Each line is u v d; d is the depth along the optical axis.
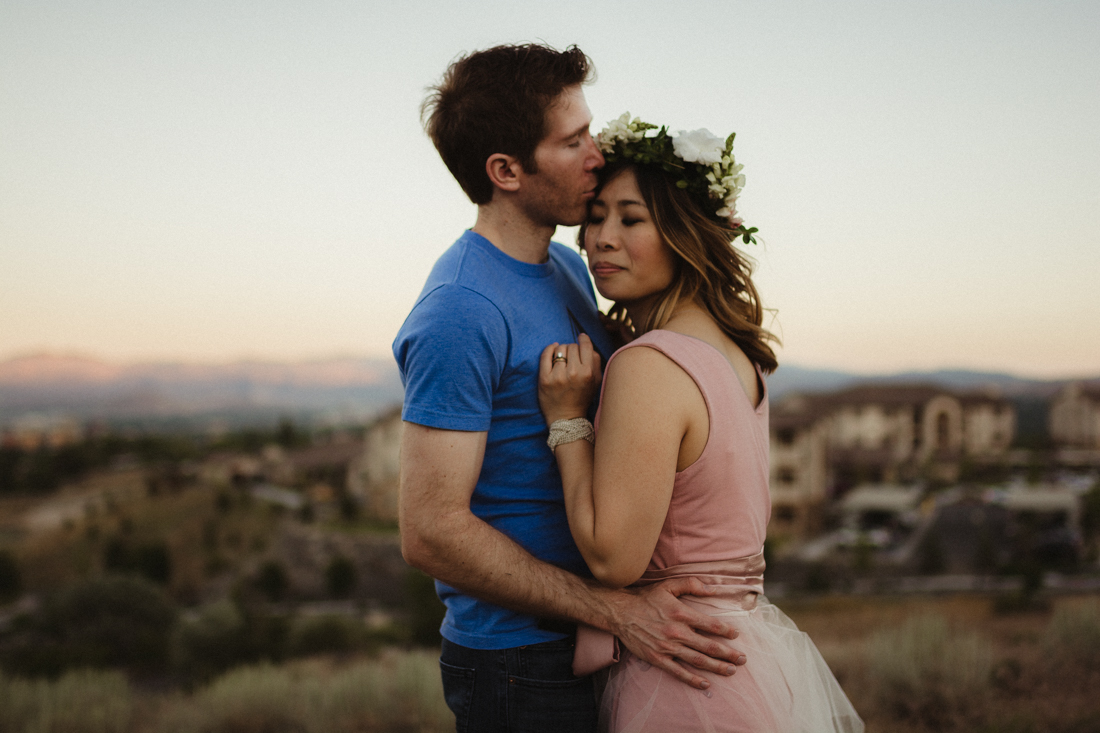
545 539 1.77
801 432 45.00
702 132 1.72
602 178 1.82
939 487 62.56
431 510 1.58
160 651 17.03
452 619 1.84
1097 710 5.45
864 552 35.00
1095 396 84.69
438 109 1.81
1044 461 75.12
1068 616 7.35
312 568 40.09
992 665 6.58
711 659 1.61
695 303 1.82
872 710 6.00
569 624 1.74
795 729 1.64
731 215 1.78
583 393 1.69
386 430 59.91
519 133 1.70
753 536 1.72
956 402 69.75
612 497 1.54
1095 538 40.19
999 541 41.12
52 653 17.61
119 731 7.16
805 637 1.83
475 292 1.64
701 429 1.60
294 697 7.41
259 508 59.78
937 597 26.31
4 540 53.78
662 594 1.64
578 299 2.01
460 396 1.58
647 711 1.62
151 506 60.94
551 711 1.72
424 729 6.54
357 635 17.97
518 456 1.75
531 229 1.83
